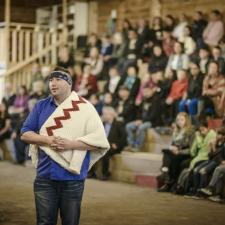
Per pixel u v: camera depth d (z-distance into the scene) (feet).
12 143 83.97
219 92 64.13
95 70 88.58
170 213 44.45
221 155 51.93
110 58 87.04
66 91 26.76
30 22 117.29
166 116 68.85
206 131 54.70
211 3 83.15
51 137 25.93
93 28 105.19
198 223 40.98
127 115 71.87
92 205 47.26
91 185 59.82
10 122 86.63
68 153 26.02
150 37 84.33
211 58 71.92
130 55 83.97
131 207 46.75
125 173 63.82
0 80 98.58
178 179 54.29
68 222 26.30
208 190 51.06
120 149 65.72
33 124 27.09
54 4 112.88
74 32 105.40
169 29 83.82
